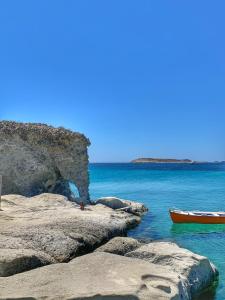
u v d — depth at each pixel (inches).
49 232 723.4
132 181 3196.4
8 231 732.0
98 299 420.8
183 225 1202.0
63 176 1499.8
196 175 3969.0
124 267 513.0
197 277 611.8
